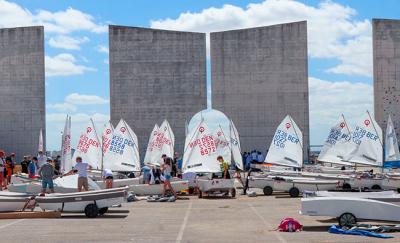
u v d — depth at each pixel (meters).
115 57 58.50
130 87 58.44
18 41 58.25
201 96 58.41
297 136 36.34
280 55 58.00
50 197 23.42
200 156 33.47
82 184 27.84
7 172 39.72
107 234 18.67
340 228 18.69
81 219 22.73
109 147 37.50
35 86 58.16
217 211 25.38
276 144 36.44
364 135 38.75
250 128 58.31
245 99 58.34
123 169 37.44
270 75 58.12
